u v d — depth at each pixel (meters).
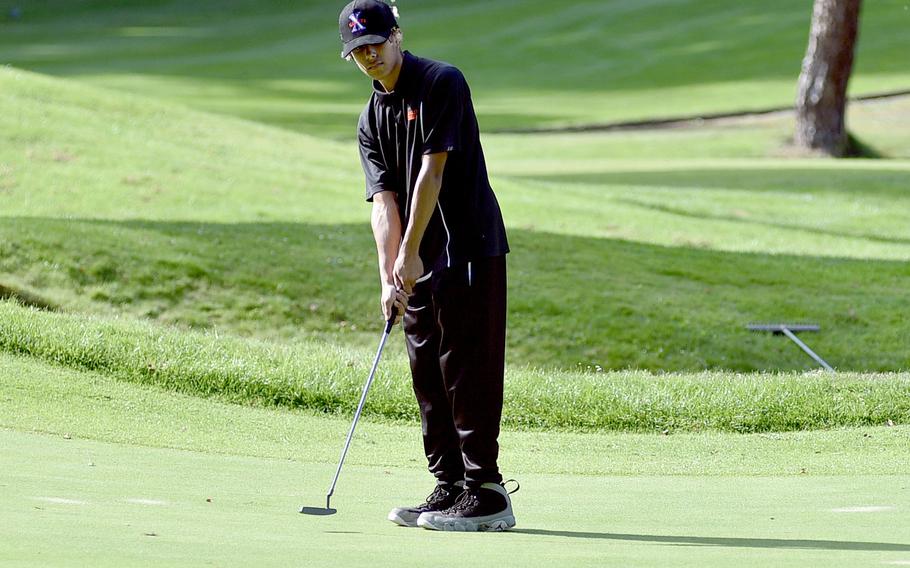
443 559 11.80
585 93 150.12
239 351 31.52
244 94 152.12
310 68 175.00
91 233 52.28
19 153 67.06
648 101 142.25
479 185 15.98
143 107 86.94
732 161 102.62
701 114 130.50
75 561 10.39
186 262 50.81
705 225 71.19
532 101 145.38
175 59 182.00
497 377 15.93
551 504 17.41
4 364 27.84
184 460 20.17
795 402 29.47
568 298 50.62
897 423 28.83
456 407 15.87
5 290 45.09
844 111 109.19
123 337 30.59
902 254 66.25
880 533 14.34
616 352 46.47
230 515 14.55
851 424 28.77
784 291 54.09
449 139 15.45
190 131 83.69
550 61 169.62
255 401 28.67
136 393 27.53
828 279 56.53
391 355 37.91
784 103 134.75
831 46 107.38
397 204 16.30
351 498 17.27
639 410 29.02
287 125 128.75
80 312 45.72
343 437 25.20
